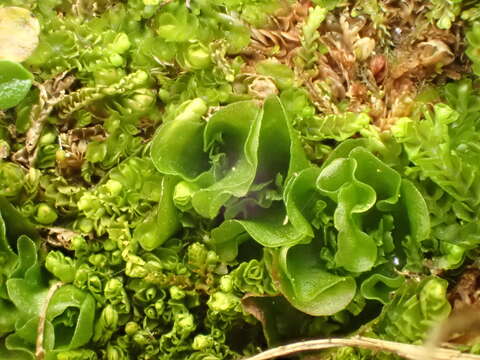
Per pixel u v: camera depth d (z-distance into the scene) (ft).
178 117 0.18
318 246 0.18
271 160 0.18
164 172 0.18
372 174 0.18
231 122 0.18
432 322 0.17
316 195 0.18
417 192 0.17
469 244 0.18
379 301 0.18
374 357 0.18
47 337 0.18
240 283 0.18
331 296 0.18
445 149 0.18
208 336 0.18
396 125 0.18
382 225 0.18
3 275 0.18
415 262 0.18
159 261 0.18
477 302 0.18
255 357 0.18
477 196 0.18
